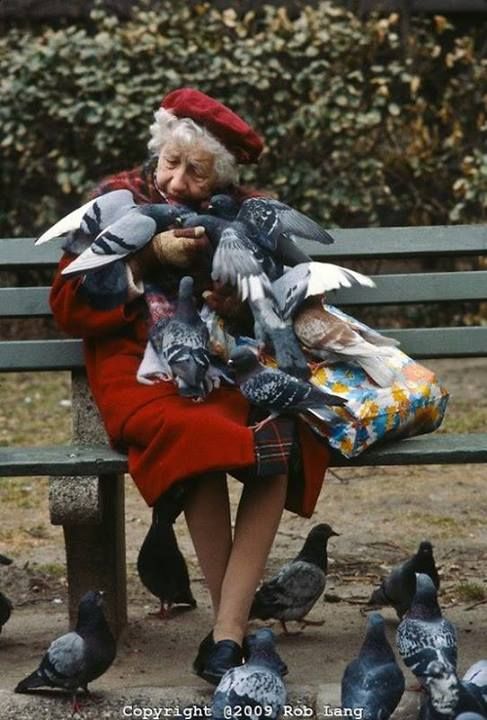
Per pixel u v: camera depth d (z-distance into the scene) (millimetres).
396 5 14961
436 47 14438
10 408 11953
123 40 13609
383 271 15016
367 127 13938
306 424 5625
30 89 13734
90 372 5926
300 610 6203
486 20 15406
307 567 6172
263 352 5688
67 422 11336
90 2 15164
